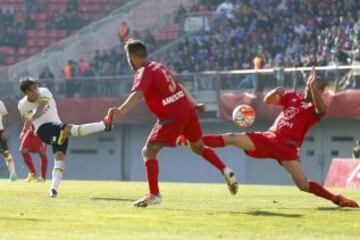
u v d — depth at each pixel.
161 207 23.28
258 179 74.12
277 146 23.67
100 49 84.81
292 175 23.80
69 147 82.69
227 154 75.38
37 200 26.75
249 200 27.58
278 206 24.31
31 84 29.88
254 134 23.86
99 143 81.25
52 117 29.86
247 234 16.94
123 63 81.62
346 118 67.69
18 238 15.87
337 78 66.50
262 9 80.38
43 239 15.75
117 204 24.73
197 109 23.28
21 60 89.88
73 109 77.25
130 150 79.62
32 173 49.59
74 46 84.88
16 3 93.25
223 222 19.14
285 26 77.56
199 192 33.72
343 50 70.81
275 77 68.38
